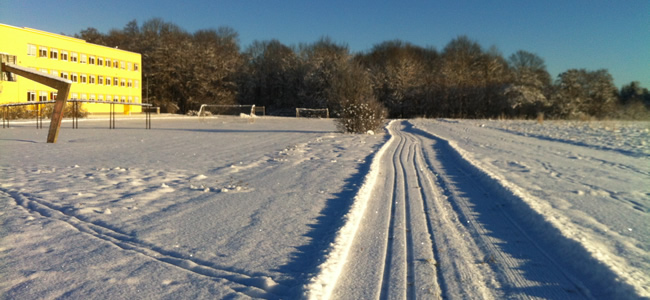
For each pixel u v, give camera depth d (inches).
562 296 163.3
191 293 158.1
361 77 2279.8
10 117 1761.8
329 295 160.4
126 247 209.8
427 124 1683.1
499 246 220.2
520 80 2746.1
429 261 197.0
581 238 211.2
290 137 1000.9
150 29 3452.3
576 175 430.0
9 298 151.8
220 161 551.8
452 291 166.7
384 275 181.3
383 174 452.1
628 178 412.5
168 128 1398.9
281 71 3238.2
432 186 385.1
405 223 261.3
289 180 403.9
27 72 812.0
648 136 952.9
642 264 187.3
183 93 2974.9
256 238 225.5
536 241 229.0
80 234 229.0
